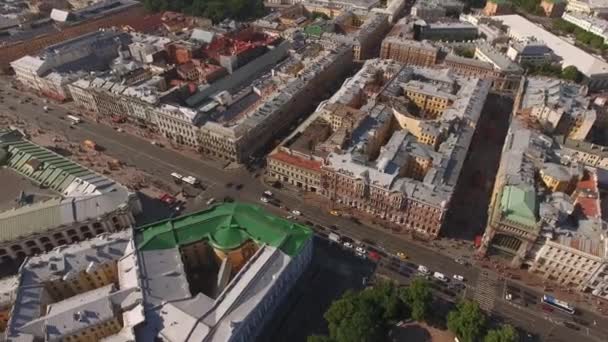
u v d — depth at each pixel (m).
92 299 137.88
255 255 151.00
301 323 153.50
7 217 172.25
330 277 169.38
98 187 187.25
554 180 189.50
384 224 193.50
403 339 146.25
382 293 148.88
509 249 172.38
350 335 133.25
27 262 149.25
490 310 156.88
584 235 161.25
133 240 156.25
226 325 127.69
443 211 175.12
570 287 165.25
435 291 163.25
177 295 138.38
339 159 197.38
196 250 165.12
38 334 127.31
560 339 148.25
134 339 122.81
